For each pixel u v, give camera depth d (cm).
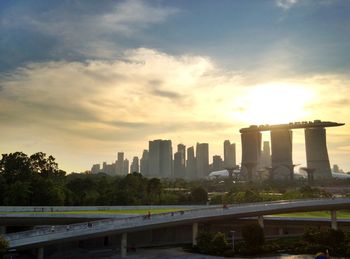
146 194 17100
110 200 14812
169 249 10500
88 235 8681
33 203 13438
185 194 18575
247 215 11288
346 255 9406
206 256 9456
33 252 9556
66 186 16675
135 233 11231
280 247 10050
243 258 9188
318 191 19038
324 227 12812
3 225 10312
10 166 16525
